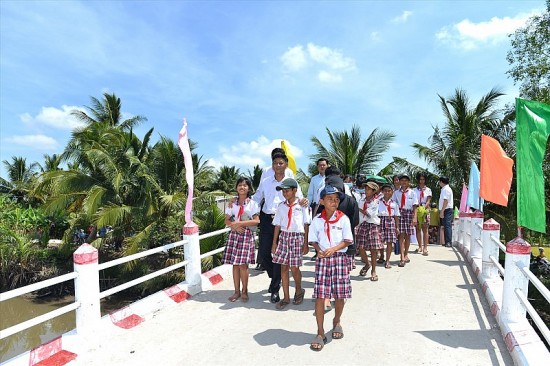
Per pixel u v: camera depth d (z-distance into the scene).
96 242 17.34
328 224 4.37
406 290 6.54
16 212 20.36
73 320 15.39
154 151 18.86
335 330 4.62
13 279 18.33
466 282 7.04
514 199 18.12
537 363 3.69
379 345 4.44
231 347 4.44
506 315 4.74
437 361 4.07
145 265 16.41
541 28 18.50
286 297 5.71
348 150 20.50
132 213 16.98
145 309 5.41
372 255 7.11
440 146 20.48
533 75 18.34
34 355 4.03
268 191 6.06
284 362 4.07
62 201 18.00
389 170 21.11
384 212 8.06
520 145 4.65
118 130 20.53
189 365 4.05
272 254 5.63
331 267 4.39
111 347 4.50
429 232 12.75
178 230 16.58
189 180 6.59
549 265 15.30
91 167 18.81
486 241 6.64
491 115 20.02
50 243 21.88
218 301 6.08
